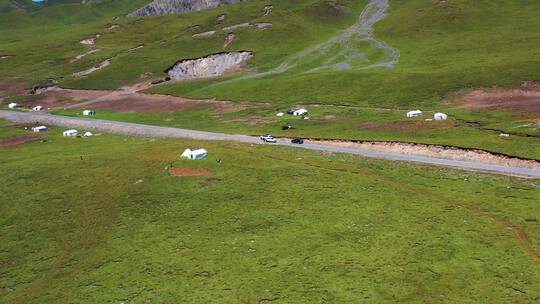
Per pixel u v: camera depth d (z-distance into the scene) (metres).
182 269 49.91
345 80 139.50
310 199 64.75
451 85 122.06
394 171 74.38
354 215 59.09
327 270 47.16
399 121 101.06
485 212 58.16
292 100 132.62
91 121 131.62
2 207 72.44
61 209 69.81
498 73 123.25
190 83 168.25
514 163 71.94
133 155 92.44
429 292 42.53
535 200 59.97
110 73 189.50
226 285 46.16
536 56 131.75
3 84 186.00
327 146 90.56
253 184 71.75
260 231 56.72
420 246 50.62
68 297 47.06
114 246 56.78
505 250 48.75
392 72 140.50
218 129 111.88
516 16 188.50
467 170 71.94
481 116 98.50
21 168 88.75
